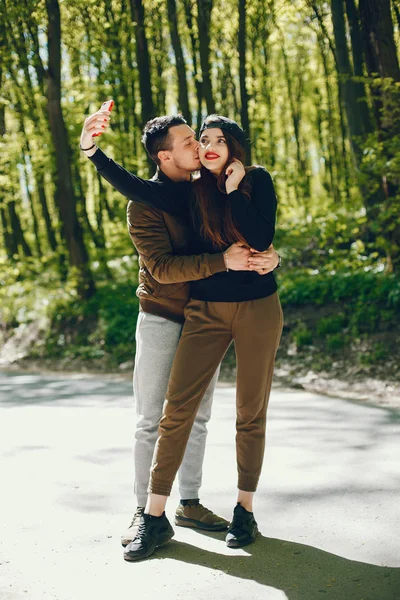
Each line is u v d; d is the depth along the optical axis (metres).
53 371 12.22
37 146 16.55
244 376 3.49
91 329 13.77
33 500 4.27
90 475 4.79
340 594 2.89
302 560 3.26
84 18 13.90
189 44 16.09
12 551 3.47
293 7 14.13
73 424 6.55
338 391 8.45
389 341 9.64
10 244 18.94
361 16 10.42
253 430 3.54
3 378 10.74
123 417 6.84
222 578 3.10
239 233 3.31
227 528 3.71
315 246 13.83
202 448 3.80
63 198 14.53
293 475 4.60
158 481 3.44
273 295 3.52
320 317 10.84
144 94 13.30
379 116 10.43
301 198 18.31
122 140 15.10
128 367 11.97
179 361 3.47
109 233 17.64
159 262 3.44
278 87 21.58
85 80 15.78
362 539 3.47
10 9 12.93
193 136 3.51
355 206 11.64
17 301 15.63
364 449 5.20
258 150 18.66
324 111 20.38
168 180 3.57
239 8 12.91
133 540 3.39
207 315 3.46
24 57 13.65
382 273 10.88
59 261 16.98
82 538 3.63
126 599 2.93
